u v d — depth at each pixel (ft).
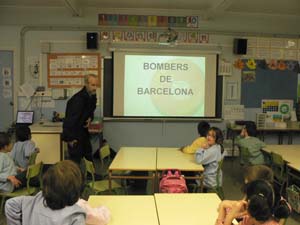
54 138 18.12
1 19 21.04
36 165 11.66
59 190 5.39
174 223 6.81
